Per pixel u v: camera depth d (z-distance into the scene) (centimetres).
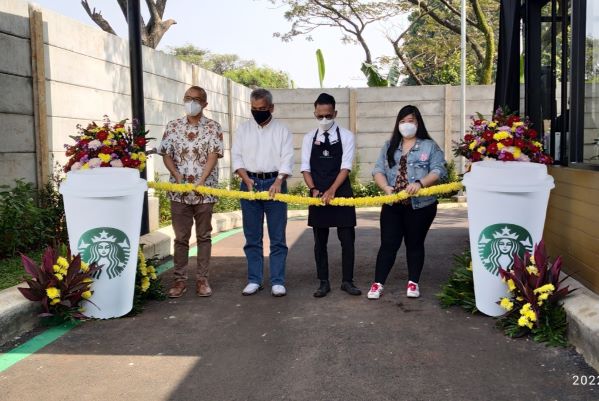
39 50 671
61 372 376
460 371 366
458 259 570
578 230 471
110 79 837
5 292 475
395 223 544
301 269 694
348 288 564
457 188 507
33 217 609
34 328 464
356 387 346
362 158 1546
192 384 355
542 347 405
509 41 647
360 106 1533
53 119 702
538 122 638
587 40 481
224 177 1314
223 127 1316
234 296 565
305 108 1534
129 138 526
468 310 496
